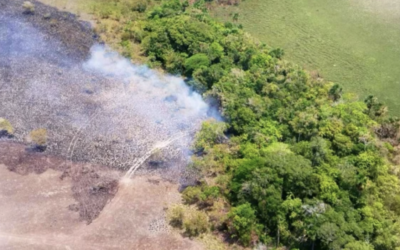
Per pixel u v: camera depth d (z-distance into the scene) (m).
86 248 52.78
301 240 52.72
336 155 62.03
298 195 56.66
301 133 65.00
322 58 82.69
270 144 62.78
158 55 79.88
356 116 67.56
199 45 78.94
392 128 67.38
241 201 56.59
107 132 66.44
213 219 56.19
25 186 58.88
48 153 62.97
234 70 74.19
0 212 55.78
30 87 72.06
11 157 62.09
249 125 65.81
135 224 55.69
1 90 71.00
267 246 53.50
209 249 53.69
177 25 81.75
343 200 55.47
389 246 51.53
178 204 58.25
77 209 56.72
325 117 66.81
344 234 51.50
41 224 54.84
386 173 59.31
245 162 59.22
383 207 56.00
